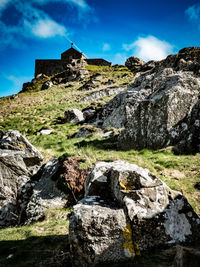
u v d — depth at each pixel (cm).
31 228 685
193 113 1127
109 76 6000
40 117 2859
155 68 3045
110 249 405
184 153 1035
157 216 444
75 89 5050
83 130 1822
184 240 436
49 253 506
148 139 1233
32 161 1120
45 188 913
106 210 451
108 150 1303
